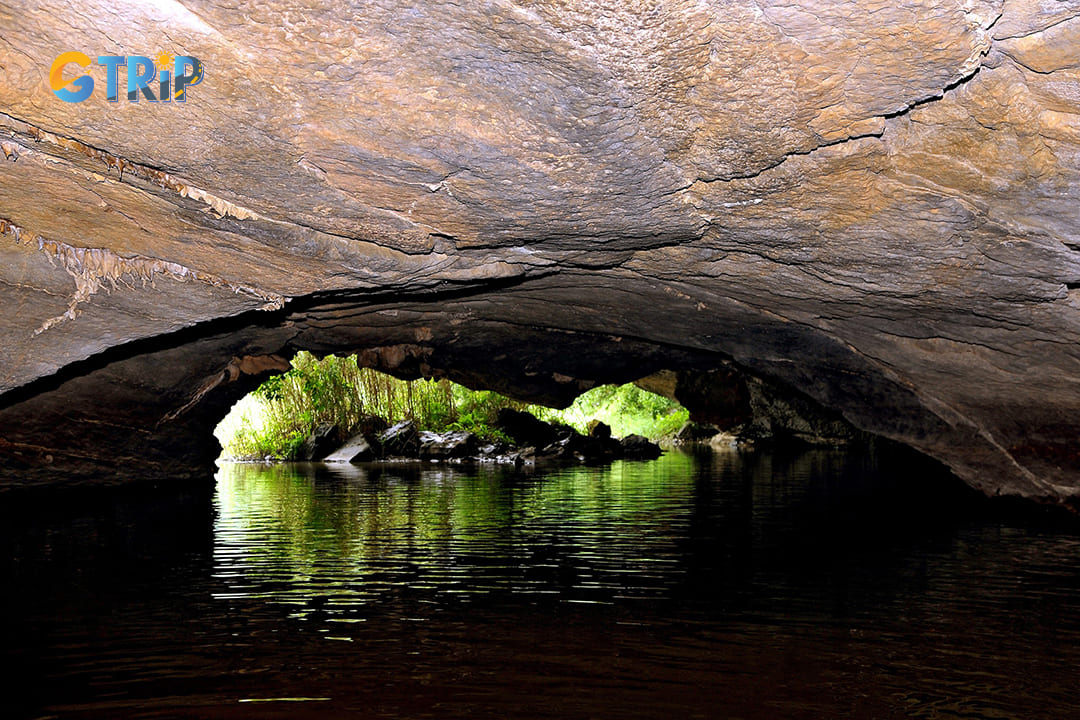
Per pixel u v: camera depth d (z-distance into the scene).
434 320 9.87
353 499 11.67
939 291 6.16
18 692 4.18
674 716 3.90
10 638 5.03
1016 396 8.51
